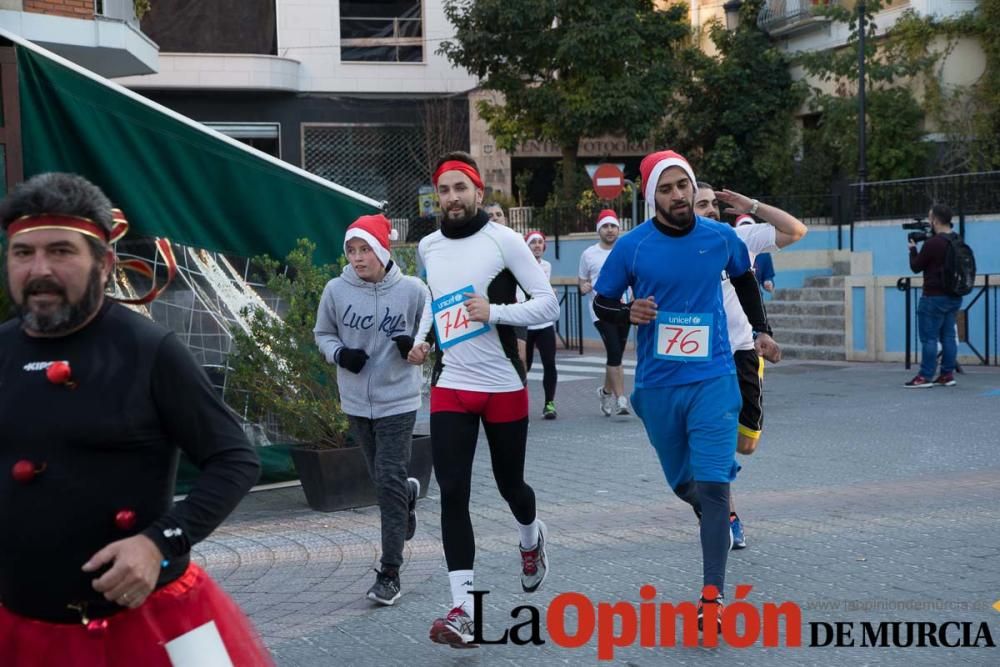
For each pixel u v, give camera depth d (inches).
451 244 213.3
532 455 408.8
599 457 401.4
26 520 106.8
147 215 323.3
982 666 185.8
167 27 1150.3
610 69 1018.1
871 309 717.3
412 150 1208.2
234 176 339.6
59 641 108.8
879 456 381.7
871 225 756.6
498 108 1091.9
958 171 904.3
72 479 107.0
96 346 109.3
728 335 230.7
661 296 216.4
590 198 991.6
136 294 324.2
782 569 244.5
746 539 271.6
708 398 212.1
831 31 1010.1
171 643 110.6
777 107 1048.2
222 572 261.6
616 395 512.7
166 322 328.8
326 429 329.1
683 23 1069.1
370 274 251.6
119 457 108.6
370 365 249.6
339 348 252.5
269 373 323.9
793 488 332.2
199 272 334.3
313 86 1186.6
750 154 1060.5
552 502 323.0
